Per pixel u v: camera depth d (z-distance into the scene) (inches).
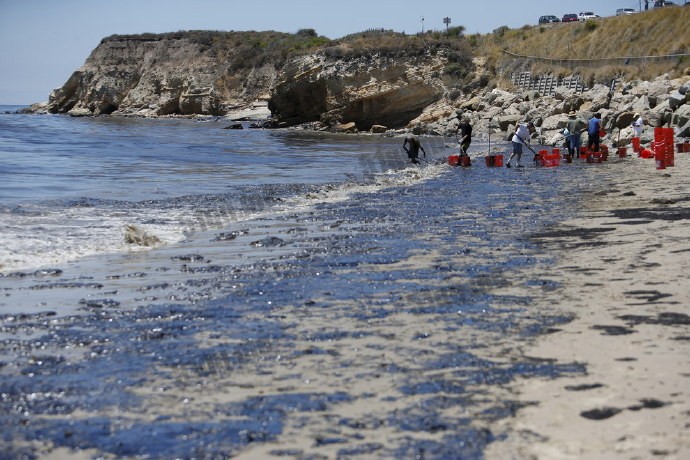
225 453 198.5
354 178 1033.5
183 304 353.1
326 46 3157.0
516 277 399.9
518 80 2800.2
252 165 1277.1
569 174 997.2
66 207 681.6
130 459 196.1
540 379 244.5
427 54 2962.6
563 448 195.3
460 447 198.4
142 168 1162.0
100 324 320.2
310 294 370.9
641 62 2378.2
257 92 4192.9
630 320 308.0
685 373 243.8
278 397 236.4
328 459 194.4
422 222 610.5
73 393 241.8
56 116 4547.2
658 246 465.7
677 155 1168.2
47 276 413.4
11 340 297.1
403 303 350.3
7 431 213.0
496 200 748.0
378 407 226.8
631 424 207.0
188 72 4493.1
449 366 261.1
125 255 475.8
